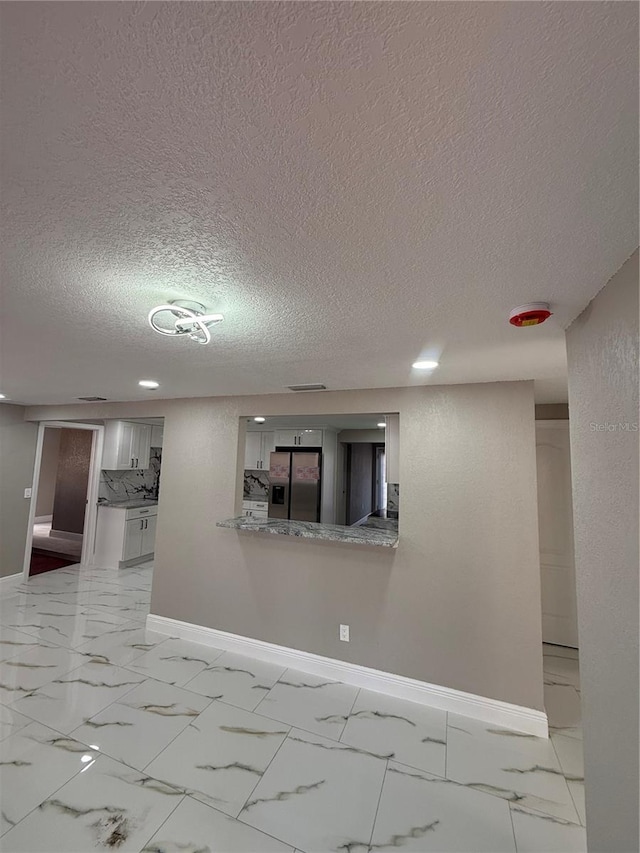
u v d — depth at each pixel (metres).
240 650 3.20
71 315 1.59
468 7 0.46
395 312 1.48
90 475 5.73
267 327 1.67
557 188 0.79
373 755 2.12
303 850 1.59
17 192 0.84
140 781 1.89
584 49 0.51
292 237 0.99
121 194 0.85
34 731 2.21
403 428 2.82
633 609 1.03
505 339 1.75
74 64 0.56
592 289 1.24
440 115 0.62
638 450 0.98
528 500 2.50
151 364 2.39
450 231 0.95
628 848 1.07
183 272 1.21
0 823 1.66
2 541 4.53
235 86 0.58
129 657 3.08
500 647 2.47
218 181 0.79
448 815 1.76
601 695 1.24
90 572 5.30
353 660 2.83
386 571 2.79
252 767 2.00
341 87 0.58
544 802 1.84
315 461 5.80
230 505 3.41
